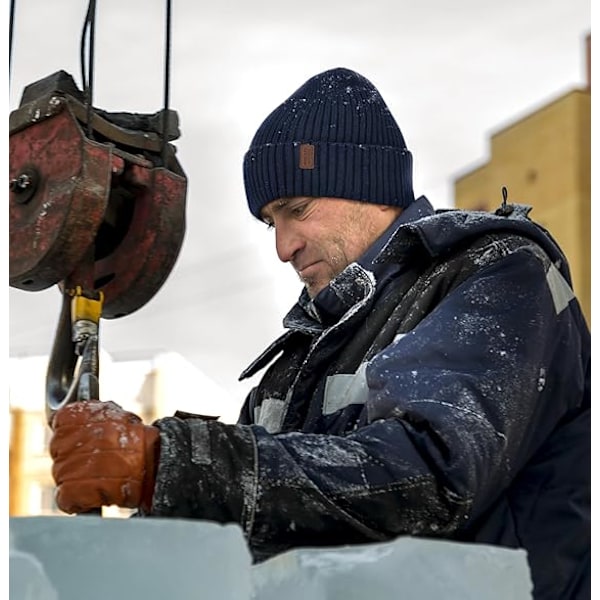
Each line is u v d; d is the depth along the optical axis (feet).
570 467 8.55
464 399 7.82
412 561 5.42
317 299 9.92
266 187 10.63
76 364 9.10
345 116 10.60
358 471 7.43
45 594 5.23
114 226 9.52
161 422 7.45
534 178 32.30
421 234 8.98
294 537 7.41
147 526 5.33
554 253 9.11
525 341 8.27
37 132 9.14
